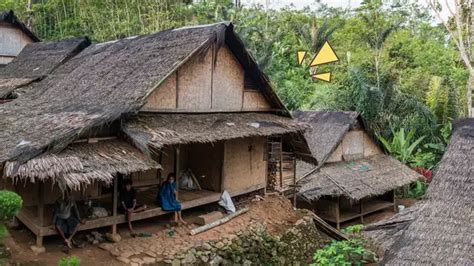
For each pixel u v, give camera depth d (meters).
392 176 19.19
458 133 7.93
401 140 22.22
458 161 7.40
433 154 23.47
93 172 7.99
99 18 29.89
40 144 8.23
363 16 29.30
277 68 29.70
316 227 13.47
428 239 6.48
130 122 9.55
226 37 11.42
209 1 34.38
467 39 20.78
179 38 11.22
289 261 11.10
